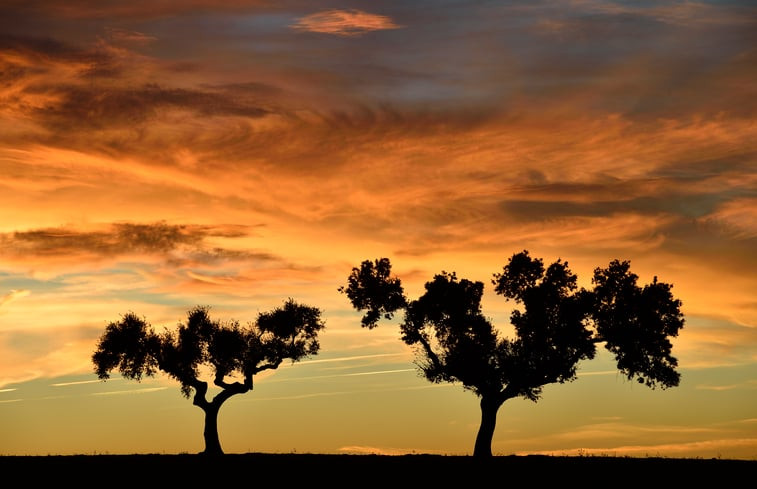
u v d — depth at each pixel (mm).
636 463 60281
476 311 64125
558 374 62125
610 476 56219
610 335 62531
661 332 62906
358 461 61344
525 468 58594
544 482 54750
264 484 54875
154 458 62750
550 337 62375
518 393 62531
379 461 61438
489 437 62406
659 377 63125
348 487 54062
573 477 55906
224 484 54938
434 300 63844
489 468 58656
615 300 63094
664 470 57781
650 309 62344
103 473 57688
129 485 54656
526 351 62312
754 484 54094
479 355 62125
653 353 62844
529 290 62750
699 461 60906
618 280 63250
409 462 60875
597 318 63156
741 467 58688
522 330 62594
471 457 62688
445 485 54312
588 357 62406
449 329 64062
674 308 62781
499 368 62156
